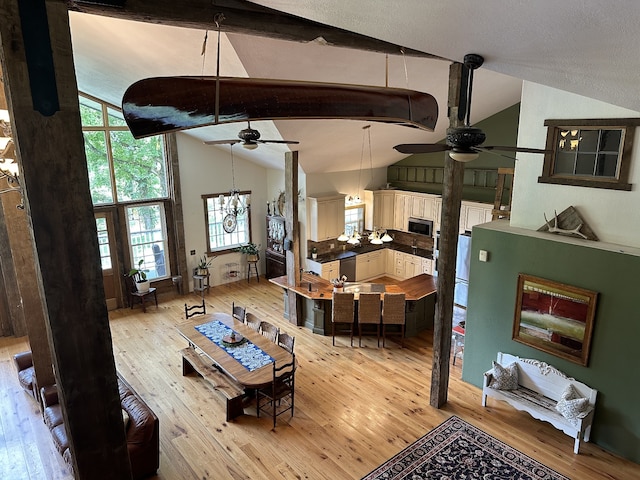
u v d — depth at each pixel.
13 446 5.31
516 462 4.89
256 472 4.79
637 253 4.62
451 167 5.28
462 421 5.62
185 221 10.12
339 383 6.54
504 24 2.29
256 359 5.83
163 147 9.69
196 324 6.89
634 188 4.77
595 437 5.16
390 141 8.86
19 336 8.22
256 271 11.24
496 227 5.88
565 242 5.11
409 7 2.23
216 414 5.82
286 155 7.90
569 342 5.23
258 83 2.33
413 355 7.40
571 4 1.96
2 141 4.31
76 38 5.63
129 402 4.94
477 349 6.30
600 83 3.07
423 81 6.32
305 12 2.52
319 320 8.12
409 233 10.98
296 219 8.16
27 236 5.42
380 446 5.19
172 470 4.83
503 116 8.62
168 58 5.17
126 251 9.53
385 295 7.47
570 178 5.24
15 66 2.08
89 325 2.46
